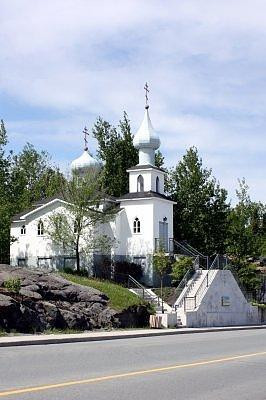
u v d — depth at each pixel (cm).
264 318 5284
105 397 1089
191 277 4831
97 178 5475
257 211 8331
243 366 1641
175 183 7062
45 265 5466
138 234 5506
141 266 5403
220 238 6769
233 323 4781
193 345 2359
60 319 3100
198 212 6806
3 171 6419
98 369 1494
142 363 1652
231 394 1184
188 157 7000
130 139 7669
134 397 1102
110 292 3750
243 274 5603
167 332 3303
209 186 6894
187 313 4147
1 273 3409
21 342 2331
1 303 2791
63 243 5175
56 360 1692
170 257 5228
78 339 2617
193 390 1213
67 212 5300
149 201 5500
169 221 5756
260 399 1141
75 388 1179
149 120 6056
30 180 8588
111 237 5475
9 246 5712
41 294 3288
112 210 5288
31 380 1273
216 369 1562
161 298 4525
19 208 6838
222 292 4700
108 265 5262
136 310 3688
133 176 5828
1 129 6281
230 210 6956
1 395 1073
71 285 3541
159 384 1273
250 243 6562
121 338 2883
